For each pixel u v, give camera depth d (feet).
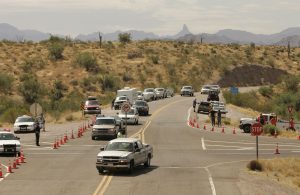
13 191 110.32
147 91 435.53
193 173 135.13
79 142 205.46
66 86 506.48
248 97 459.32
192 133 237.45
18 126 242.58
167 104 395.55
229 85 644.69
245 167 148.15
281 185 126.72
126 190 110.93
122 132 227.61
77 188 113.09
